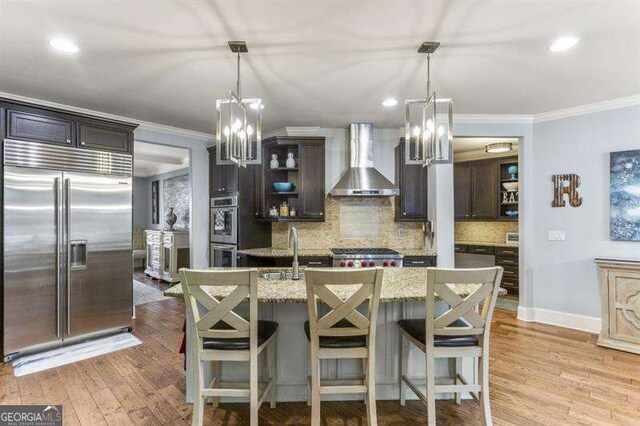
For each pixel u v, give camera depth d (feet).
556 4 6.21
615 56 8.29
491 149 18.17
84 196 10.96
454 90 10.59
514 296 17.65
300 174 14.57
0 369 9.16
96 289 11.23
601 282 10.94
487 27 6.98
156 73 9.16
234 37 7.33
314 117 13.55
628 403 7.54
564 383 8.45
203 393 6.13
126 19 6.61
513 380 8.59
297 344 7.67
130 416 7.11
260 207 15.10
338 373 7.63
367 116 13.41
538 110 12.70
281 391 7.70
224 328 6.68
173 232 21.21
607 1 6.12
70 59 8.29
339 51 7.99
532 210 13.39
